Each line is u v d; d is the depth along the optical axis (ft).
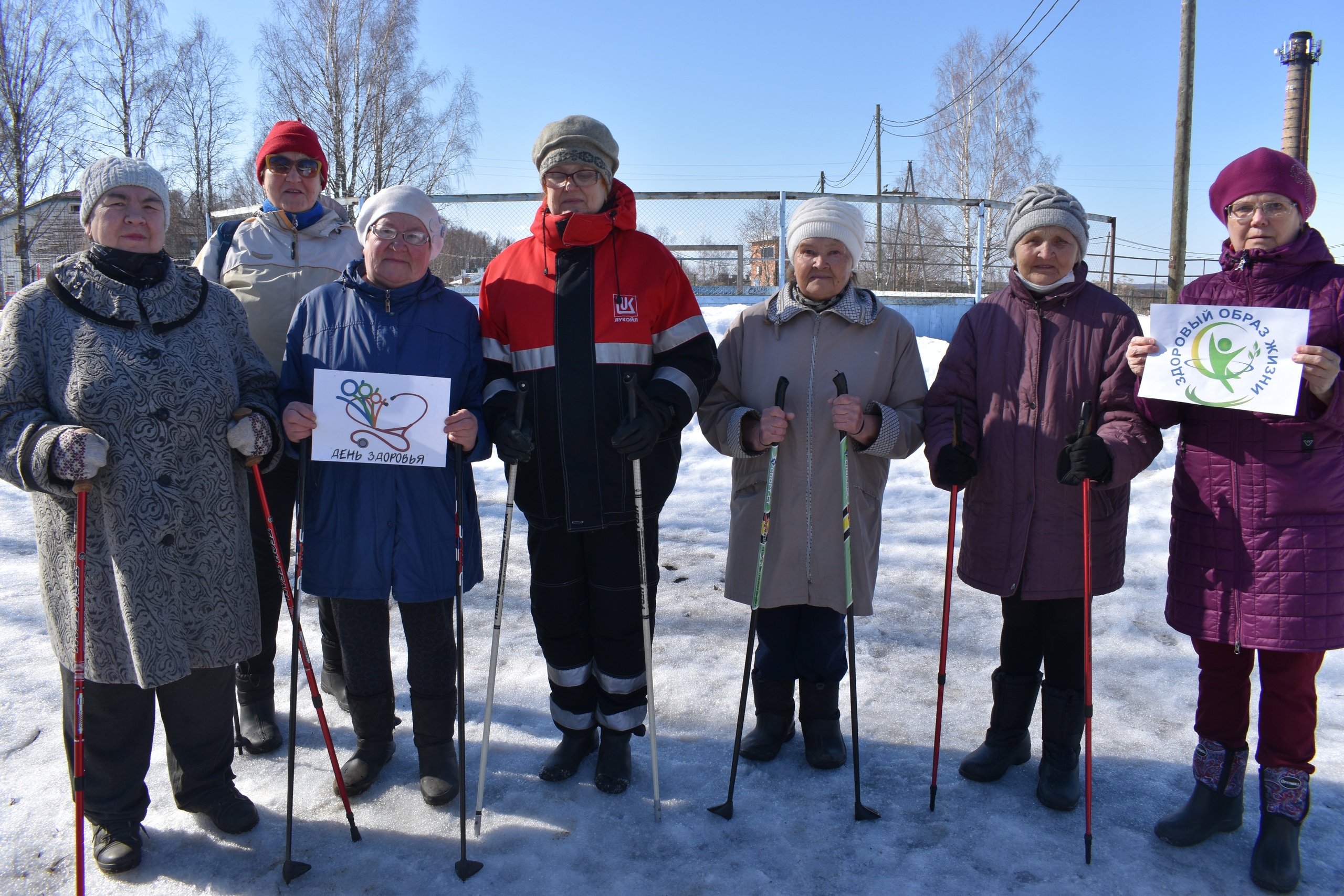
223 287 7.58
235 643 7.25
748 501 8.84
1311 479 6.69
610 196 8.18
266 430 7.17
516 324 7.97
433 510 7.82
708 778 8.52
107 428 6.52
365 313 7.79
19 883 6.91
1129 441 7.33
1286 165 6.76
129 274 6.79
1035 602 8.30
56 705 9.66
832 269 8.21
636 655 8.32
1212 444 7.11
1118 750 9.01
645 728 8.66
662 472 8.16
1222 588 7.05
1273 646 6.75
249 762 8.75
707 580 14.46
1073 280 7.79
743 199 32.27
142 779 7.32
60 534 6.74
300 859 7.23
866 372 8.45
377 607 8.13
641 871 7.11
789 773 8.62
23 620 11.87
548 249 7.97
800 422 8.49
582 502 7.75
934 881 6.95
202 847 7.39
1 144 62.39
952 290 42.32
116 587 6.66
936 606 13.08
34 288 6.73
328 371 7.38
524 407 7.79
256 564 8.75
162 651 6.71
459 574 7.32
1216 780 7.48
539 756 8.97
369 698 8.25
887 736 9.34
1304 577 6.69
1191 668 10.96
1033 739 9.31
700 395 8.00
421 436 7.46
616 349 7.81
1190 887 6.88
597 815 7.88
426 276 8.06
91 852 7.22
